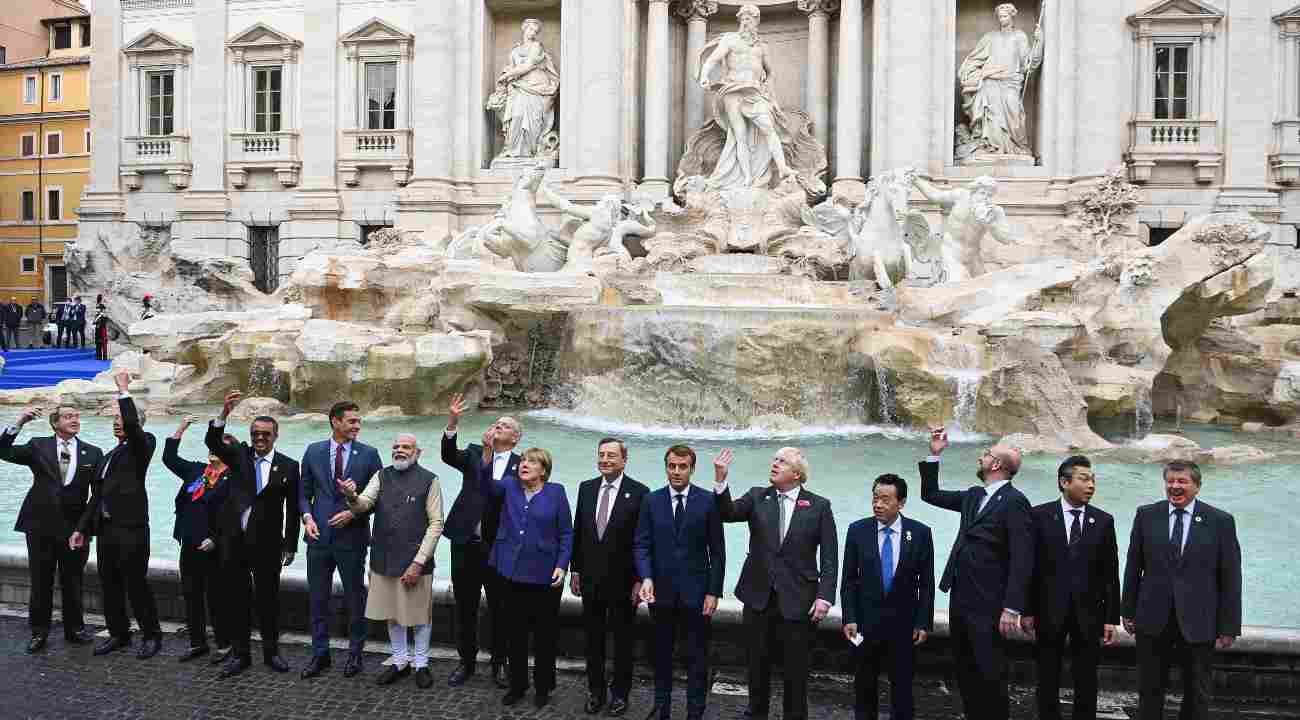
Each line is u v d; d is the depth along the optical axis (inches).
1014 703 264.8
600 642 257.8
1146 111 1144.8
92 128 1376.7
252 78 1330.0
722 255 1040.8
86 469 303.4
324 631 281.9
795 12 1259.2
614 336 770.8
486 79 1261.1
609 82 1178.6
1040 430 653.9
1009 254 1073.5
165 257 1240.2
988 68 1155.3
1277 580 359.9
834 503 479.8
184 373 834.2
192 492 287.6
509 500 264.2
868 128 1192.8
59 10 2250.2
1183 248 778.8
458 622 285.6
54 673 279.7
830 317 751.1
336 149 1295.5
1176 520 232.8
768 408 739.4
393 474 273.6
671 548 249.0
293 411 784.9
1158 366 753.0
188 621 292.4
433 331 820.6
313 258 864.3
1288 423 778.8
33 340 1501.0
